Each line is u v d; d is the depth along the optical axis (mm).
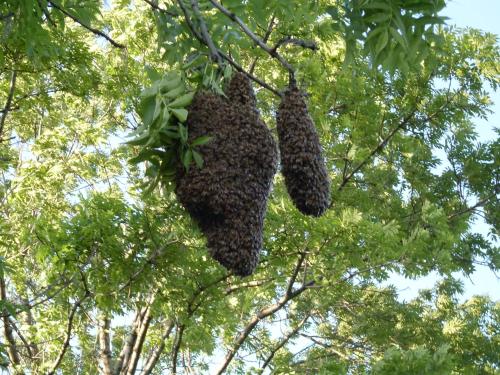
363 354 14148
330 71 12688
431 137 13750
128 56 13195
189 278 10781
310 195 4492
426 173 14094
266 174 4504
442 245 12320
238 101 4672
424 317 15359
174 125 4688
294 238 10969
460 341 14742
